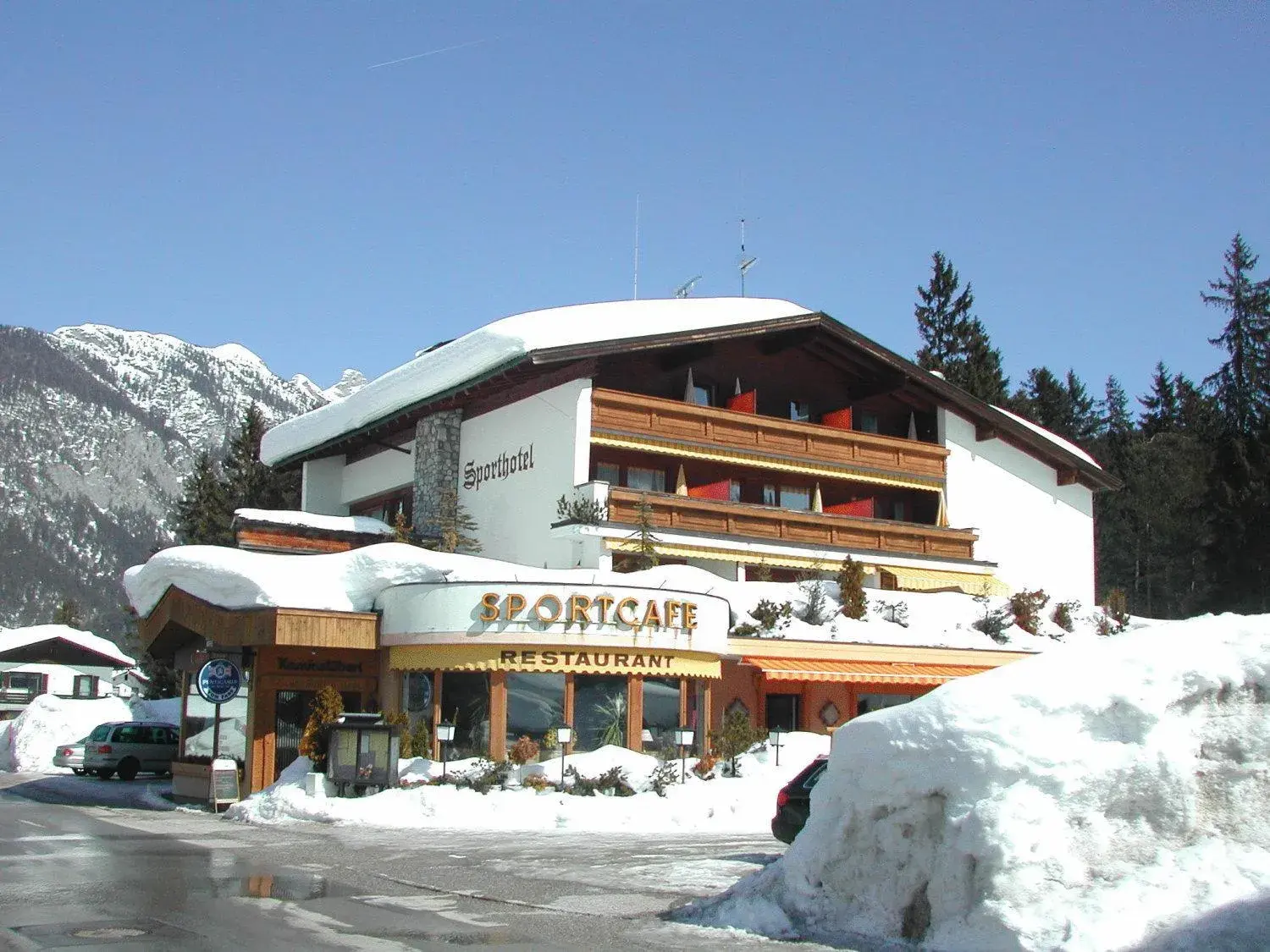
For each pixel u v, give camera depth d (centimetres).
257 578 2725
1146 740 1034
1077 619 4350
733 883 1533
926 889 1078
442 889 1467
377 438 4488
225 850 1839
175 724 4069
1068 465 4825
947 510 4534
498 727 2648
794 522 4041
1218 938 907
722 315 4141
